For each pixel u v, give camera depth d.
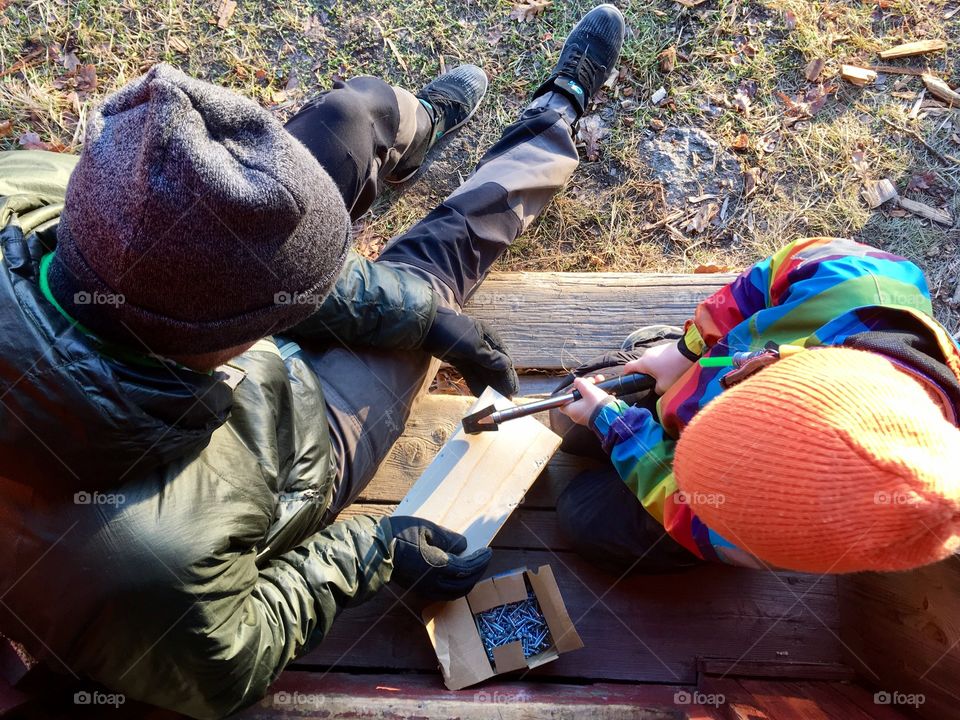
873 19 2.68
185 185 0.78
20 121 2.62
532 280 2.28
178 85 0.81
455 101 2.55
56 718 1.32
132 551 1.07
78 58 2.68
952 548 0.89
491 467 1.84
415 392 2.00
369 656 1.85
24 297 0.91
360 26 2.74
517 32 2.73
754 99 2.66
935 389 1.05
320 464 1.59
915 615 1.42
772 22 2.69
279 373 1.43
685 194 2.59
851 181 2.57
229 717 1.43
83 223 0.83
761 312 1.40
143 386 0.94
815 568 0.96
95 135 0.82
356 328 1.82
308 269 0.94
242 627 1.23
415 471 2.04
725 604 1.89
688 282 2.25
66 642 1.13
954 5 2.67
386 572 1.55
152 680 1.18
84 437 0.94
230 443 1.26
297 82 2.71
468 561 1.67
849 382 0.94
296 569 1.42
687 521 1.43
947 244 2.51
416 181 2.61
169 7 2.71
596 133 2.63
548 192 2.37
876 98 2.63
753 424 0.98
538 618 1.80
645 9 2.71
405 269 2.03
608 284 2.27
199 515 1.13
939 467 0.85
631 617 1.89
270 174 0.83
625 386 1.76
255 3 2.74
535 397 2.12
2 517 1.06
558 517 1.92
